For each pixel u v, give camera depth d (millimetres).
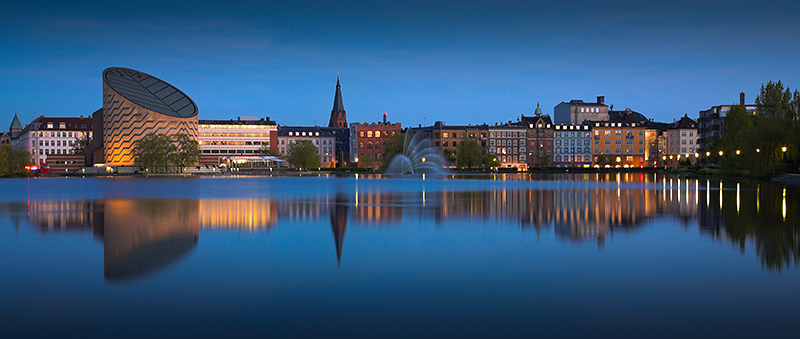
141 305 13727
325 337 11648
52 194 58438
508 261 18781
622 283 15680
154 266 18016
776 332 11789
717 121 168125
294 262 18656
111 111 183375
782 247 21156
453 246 21828
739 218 31141
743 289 14906
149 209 38656
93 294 14641
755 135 89688
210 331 11984
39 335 11742
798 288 14922
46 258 19391
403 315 13031
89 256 19766
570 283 15734
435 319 12750
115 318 12781
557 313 13125
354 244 22406
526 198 48938
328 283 15852
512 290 15070
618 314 13016
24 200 48719
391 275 16812
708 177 109625
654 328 12094
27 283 15781
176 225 28984
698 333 11789
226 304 13828
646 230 26312
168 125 186750
